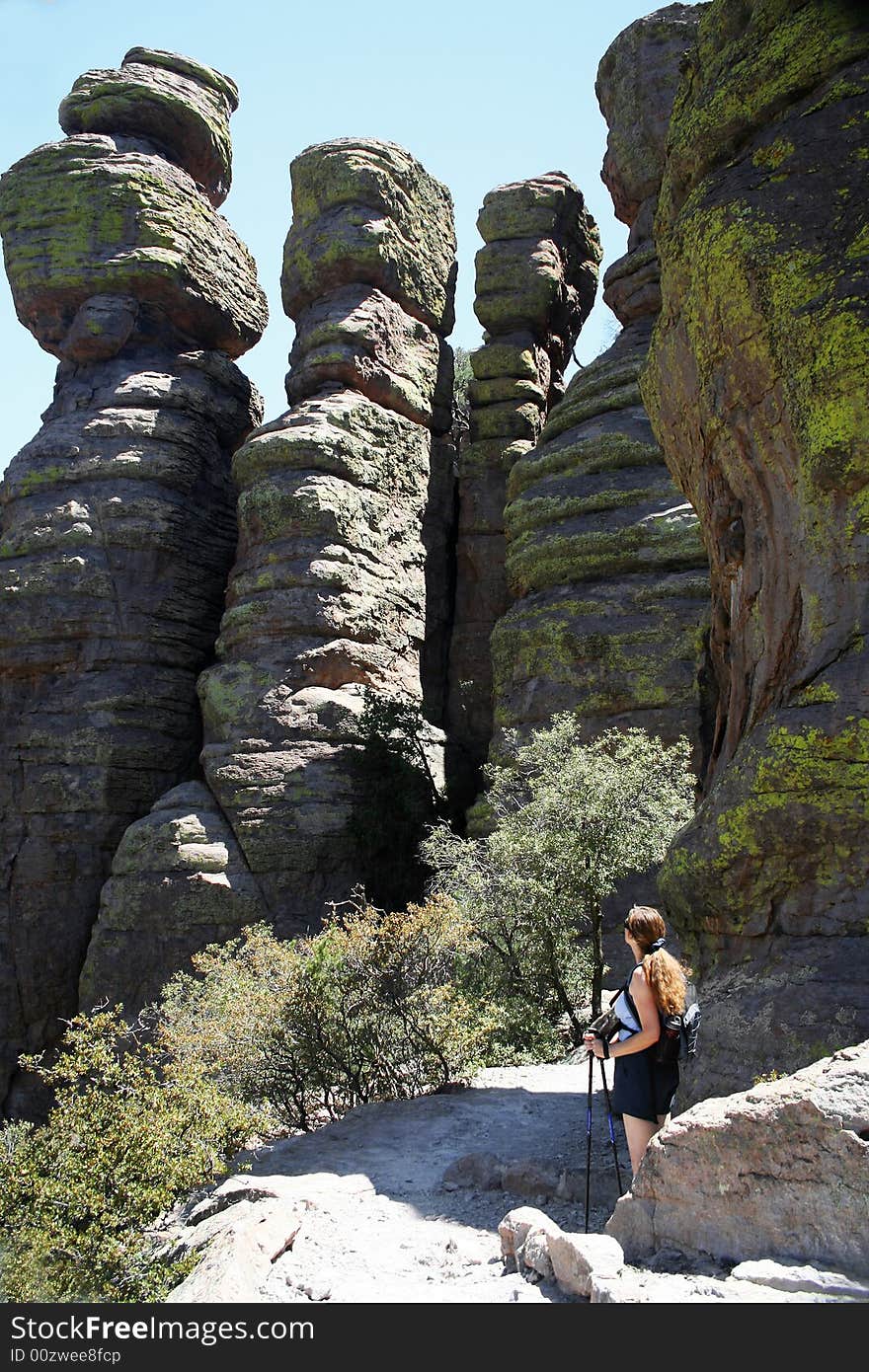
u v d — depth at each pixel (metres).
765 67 8.96
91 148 31.20
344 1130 9.91
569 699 22.67
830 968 6.67
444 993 12.04
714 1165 5.01
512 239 33.81
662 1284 4.57
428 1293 5.23
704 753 11.66
